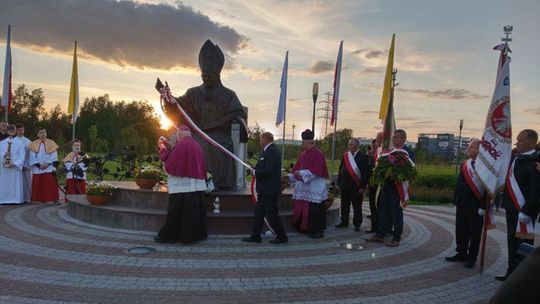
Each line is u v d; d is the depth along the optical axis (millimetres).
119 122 70062
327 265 6488
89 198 8852
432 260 7047
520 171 5941
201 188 7387
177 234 7375
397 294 5340
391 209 7980
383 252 7434
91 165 13680
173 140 8023
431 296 5316
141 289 5148
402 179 7668
